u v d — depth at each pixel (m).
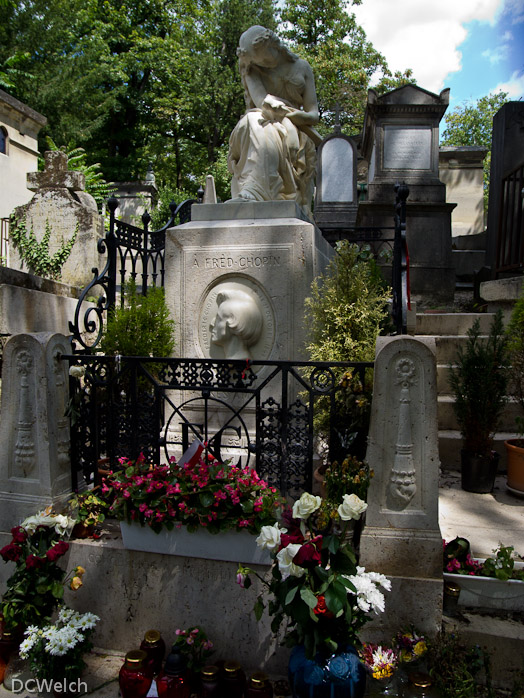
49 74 16.55
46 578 2.38
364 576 2.09
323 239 4.14
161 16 22.89
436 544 2.25
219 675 2.24
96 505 2.71
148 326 3.77
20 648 2.31
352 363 2.51
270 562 2.34
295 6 22.22
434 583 2.22
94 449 2.86
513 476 3.36
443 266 8.06
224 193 19.80
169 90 21.70
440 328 5.10
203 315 3.72
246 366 2.65
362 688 2.00
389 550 2.27
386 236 8.20
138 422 2.85
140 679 2.17
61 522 2.46
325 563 2.03
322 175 9.90
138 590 2.51
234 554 2.36
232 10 20.69
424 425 2.26
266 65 4.22
